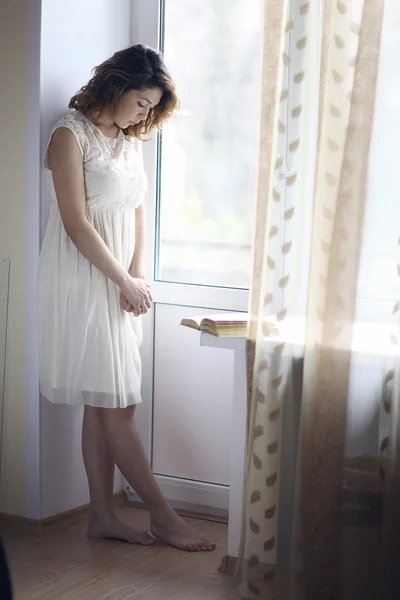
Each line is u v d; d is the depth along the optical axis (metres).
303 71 2.67
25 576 2.83
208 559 3.00
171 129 3.42
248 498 2.72
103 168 3.00
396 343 2.56
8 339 3.23
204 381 3.38
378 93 2.56
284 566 2.73
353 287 2.58
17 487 3.26
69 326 3.01
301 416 2.62
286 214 2.69
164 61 3.35
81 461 3.38
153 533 3.15
